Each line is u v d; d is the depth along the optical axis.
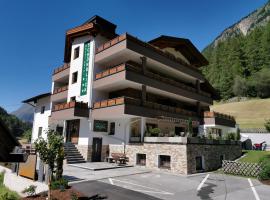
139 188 13.74
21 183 14.59
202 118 33.38
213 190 13.93
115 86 25.95
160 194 12.62
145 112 24.64
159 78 27.61
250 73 105.19
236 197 12.43
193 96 32.81
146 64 28.64
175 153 20.19
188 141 19.78
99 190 12.90
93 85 26.80
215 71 117.31
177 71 31.08
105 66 28.30
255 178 18.31
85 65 28.16
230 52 115.81
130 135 24.89
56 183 12.83
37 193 12.10
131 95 26.80
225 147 25.22
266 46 105.50
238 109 76.94
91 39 28.34
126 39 24.09
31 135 38.00
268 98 85.56
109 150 26.38
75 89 28.73
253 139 37.56
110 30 31.59
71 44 32.03
